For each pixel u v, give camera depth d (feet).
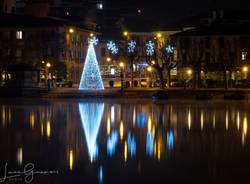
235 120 194.18
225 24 489.26
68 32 510.99
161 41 469.98
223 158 118.52
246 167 109.40
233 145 136.15
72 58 522.06
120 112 230.27
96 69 409.08
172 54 460.14
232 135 154.92
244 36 464.24
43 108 253.85
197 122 188.44
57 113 225.15
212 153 124.67
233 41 465.88
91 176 102.73
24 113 225.15
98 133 159.43
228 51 465.88
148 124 183.11
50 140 144.36
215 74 433.07
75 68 529.04
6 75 398.42
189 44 472.44
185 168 108.78
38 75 412.57
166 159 117.50
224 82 397.19
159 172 105.50
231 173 104.47
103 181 99.30
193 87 413.80
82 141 142.72
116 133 159.53
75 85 474.08
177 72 464.65
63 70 476.54
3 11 564.30
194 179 100.12
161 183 97.81
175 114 219.00
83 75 408.87
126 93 359.05
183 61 465.47
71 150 128.47
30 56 499.10
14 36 506.89
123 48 502.79
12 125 179.83
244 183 97.14
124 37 548.72
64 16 579.89
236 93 340.59
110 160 116.57
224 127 173.78
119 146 134.62
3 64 479.00
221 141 143.13
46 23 504.02
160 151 127.34
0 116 211.61
